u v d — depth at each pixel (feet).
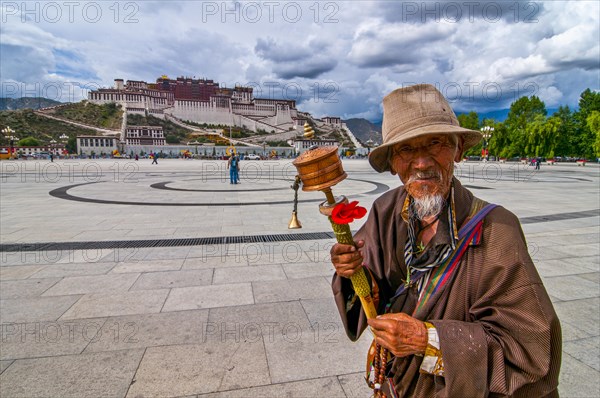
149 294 11.97
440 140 3.39
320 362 8.14
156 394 7.03
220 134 296.71
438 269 3.48
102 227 22.48
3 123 279.28
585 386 7.33
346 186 49.80
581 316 10.48
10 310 10.73
